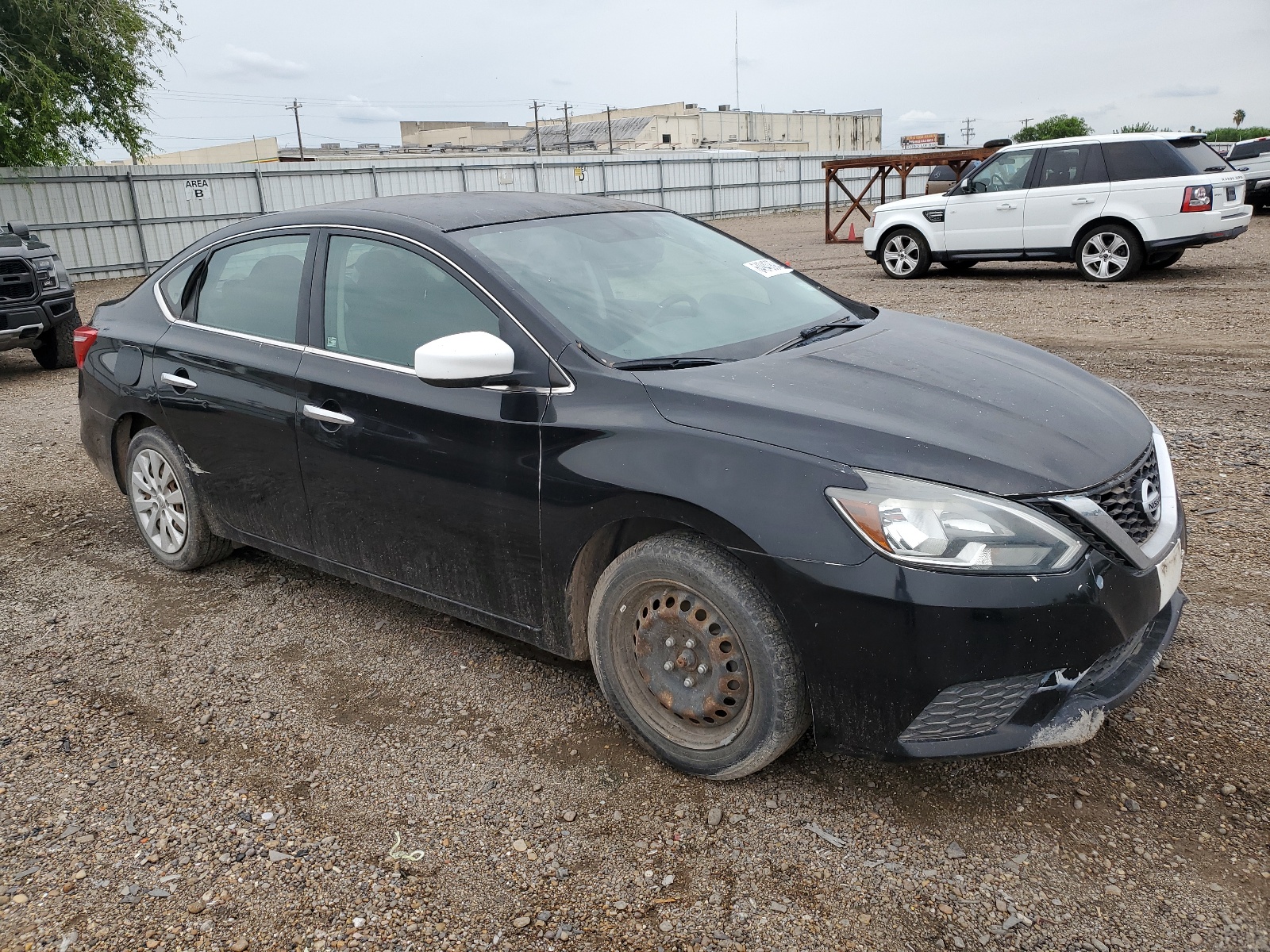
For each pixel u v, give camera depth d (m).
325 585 4.09
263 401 3.47
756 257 3.79
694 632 2.53
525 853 2.39
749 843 2.38
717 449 2.40
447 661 3.39
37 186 23.42
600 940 2.10
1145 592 2.35
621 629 2.71
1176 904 2.12
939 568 2.16
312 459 3.34
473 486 2.88
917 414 2.45
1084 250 11.88
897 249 13.80
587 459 2.59
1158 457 2.75
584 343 2.78
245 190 27.88
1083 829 2.36
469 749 2.85
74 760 2.87
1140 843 2.30
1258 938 2.01
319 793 2.67
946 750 2.25
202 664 3.44
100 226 24.78
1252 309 9.25
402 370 3.09
